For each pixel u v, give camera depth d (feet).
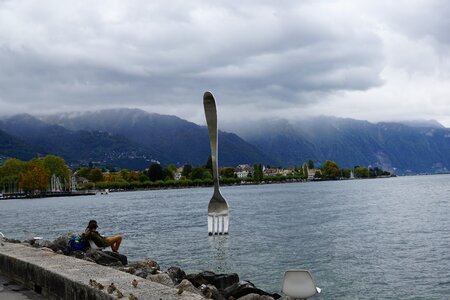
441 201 311.47
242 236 144.77
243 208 302.86
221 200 147.74
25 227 216.54
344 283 77.00
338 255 105.50
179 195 616.39
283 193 552.00
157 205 383.04
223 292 52.85
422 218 194.18
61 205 474.08
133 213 294.66
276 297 54.95
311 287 32.45
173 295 28.73
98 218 261.03
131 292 29.45
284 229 164.66
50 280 36.70
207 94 140.36
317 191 577.02
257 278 80.84
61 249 71.15
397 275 82.69
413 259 98.73
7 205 520.42
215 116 142.51
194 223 202.69
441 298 67.26
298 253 109.29
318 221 193.57
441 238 131.34
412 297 67.92
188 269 90.89
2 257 47.11
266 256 105.29
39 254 46.14
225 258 103.35
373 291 71.61
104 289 29.99
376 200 346.95
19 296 38.81
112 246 70.18
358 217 207.62
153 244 132.26
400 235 140.46
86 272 35.76
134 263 60.90
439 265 91.04
